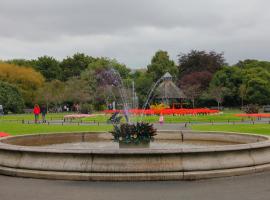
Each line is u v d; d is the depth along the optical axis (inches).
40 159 452.1
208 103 3927.2
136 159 430.3
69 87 3676.2
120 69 4124.0
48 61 4817.9
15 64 4330.7
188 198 363.3
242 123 1581.0
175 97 3075.8
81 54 4987.7
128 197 367.6
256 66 4318.4
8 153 477.7
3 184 423.8
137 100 3095.5
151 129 577.6
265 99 3644.2
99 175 428.1
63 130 1218.6
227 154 454.9
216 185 412.8
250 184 417.7
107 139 748.0
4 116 2527.1
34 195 377.7
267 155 494.3
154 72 4082.2
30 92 3737.7
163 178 428.5
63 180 435.8
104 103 3597.4
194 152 436.1
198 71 4431.6
